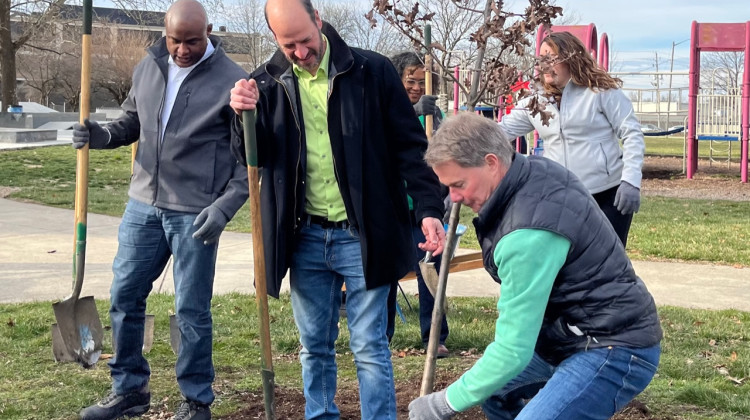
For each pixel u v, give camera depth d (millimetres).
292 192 3264
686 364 4770
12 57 28891
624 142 4328
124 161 19375
